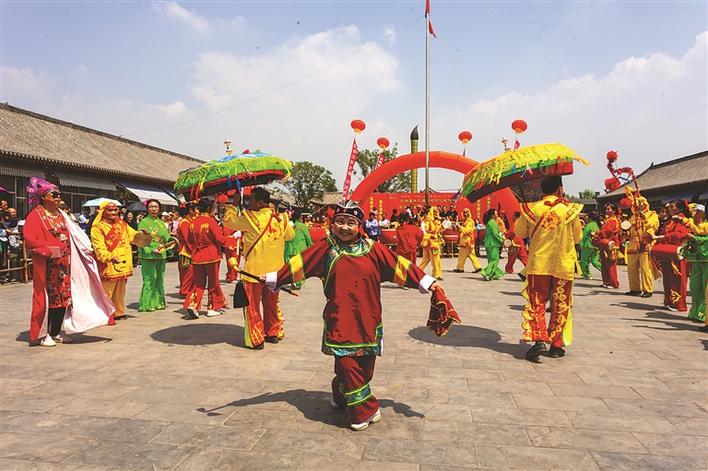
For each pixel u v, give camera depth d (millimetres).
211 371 5258
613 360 5652
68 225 6590
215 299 8367
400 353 5945
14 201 17484
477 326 7484
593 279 13898
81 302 6547
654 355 5859
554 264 5648
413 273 3920
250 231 6180
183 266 9242
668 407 4219
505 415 4043
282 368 5359
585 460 3279
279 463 3227
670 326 7480
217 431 3721
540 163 5750
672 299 8781
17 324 7734
